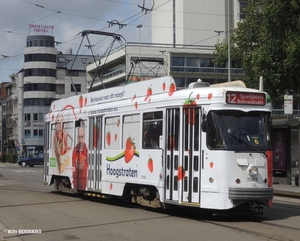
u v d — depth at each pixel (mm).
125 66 60875
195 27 66562
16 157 74938
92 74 73688
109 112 15078
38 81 82125
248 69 27547
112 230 10352
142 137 13336
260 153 11508
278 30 21438
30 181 28438
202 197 11266
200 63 63562
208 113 11406
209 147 11281
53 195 18500
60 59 85562
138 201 13602
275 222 11461
